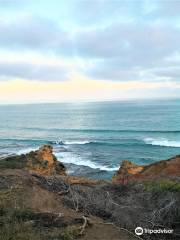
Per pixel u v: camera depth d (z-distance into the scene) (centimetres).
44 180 970
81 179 1240
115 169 3142
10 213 682
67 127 7956
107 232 634
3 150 4547
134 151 4319
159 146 4656
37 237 581
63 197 822
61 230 623
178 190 824
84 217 679
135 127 7094
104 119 9538
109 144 4922
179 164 1476
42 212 699
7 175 986
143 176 1434
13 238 574
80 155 3969
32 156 2209
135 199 802
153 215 686
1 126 8912
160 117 9219
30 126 8650
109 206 757
